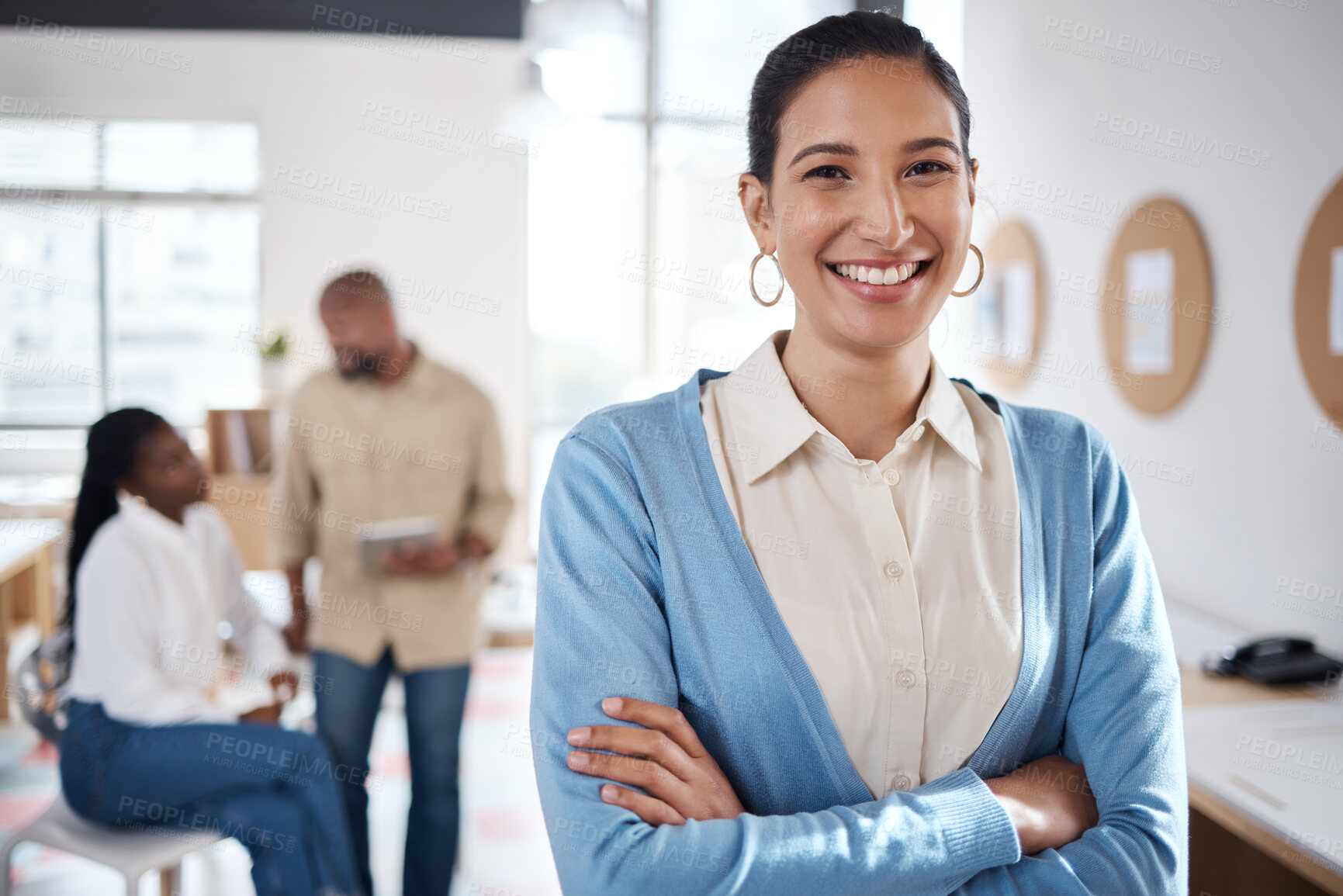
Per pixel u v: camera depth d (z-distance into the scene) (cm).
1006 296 392
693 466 94
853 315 88
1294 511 242
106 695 211
